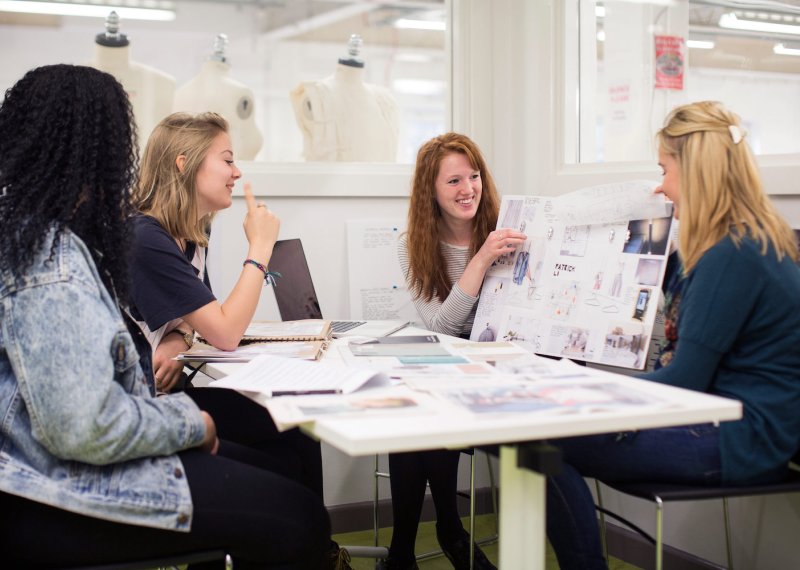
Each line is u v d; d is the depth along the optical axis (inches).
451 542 84.4
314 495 54.6
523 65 108.3
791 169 77.8
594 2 101.8
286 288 99.2
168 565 48.3
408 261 97.9
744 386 59.9
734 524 84.0
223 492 49.1
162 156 76.9
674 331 68.9
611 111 101.2
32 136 47.1
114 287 51.5
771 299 58.4
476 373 54.8
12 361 43.3
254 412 78.7
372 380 52.2
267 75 108.0
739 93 89.0
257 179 103.3
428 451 84.4
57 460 45.4
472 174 91.4
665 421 42.4
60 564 46.5
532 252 83.7
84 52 100.7
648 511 93.4
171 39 103.5
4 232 45.0
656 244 74.2
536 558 44.4
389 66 112.1
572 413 41.8
